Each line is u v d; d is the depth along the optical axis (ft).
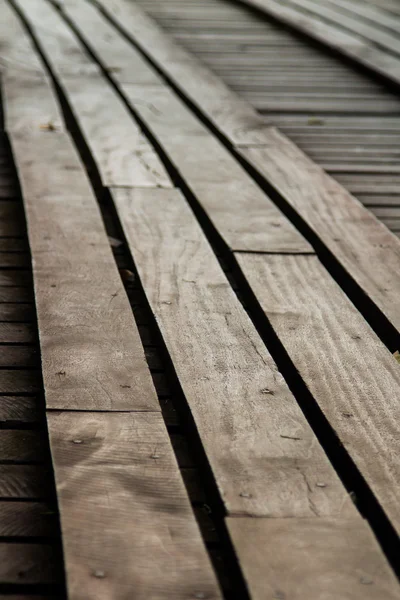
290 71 27.17
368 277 11.68
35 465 7.84
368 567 6.43
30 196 14.07
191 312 10.33
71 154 16.49
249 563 6.40
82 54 26.16
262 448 7.78
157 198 14.42
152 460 7.54
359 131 20.51
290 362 9.34
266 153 17.39
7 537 6.95
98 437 7.80
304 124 20.88
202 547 6.59
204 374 8.96
